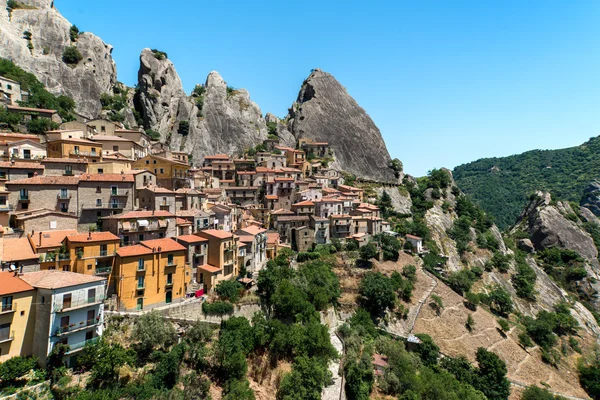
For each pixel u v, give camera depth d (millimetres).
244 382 50938
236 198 126875
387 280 90938
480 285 124750
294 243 110562
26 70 135000
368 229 123500
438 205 173250
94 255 56625
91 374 42375
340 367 63781
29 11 151500
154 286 59531
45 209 65250
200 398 46375
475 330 94250
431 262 119188
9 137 87750
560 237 182500
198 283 68438
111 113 152000
